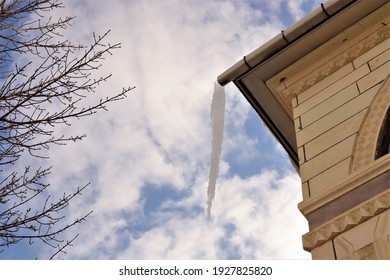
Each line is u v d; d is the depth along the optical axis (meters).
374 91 8.31
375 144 7.70
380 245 6.54
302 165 8.22
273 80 9.62
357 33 9.22
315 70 9.35
